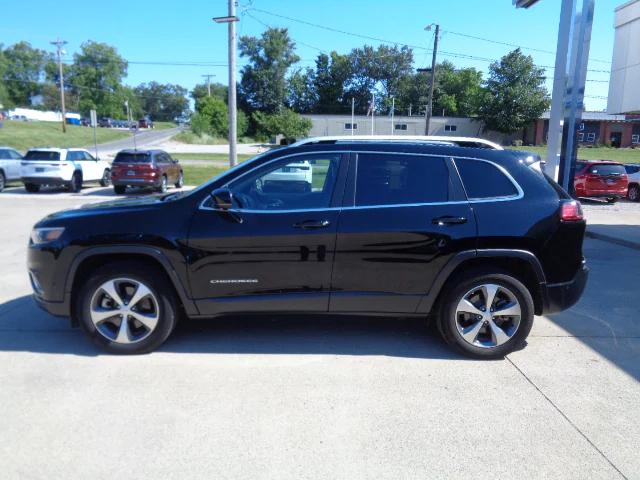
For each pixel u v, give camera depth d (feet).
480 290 14.05
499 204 13.83
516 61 232.53
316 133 245.04
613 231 38.24
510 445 10.05
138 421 10.80
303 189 14.30
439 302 14.29
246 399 11.76
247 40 293.43
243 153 174.09
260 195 14.47
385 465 9.40
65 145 191.11
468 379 12.91
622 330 16.66
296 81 307.37
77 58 374.84
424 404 11.61
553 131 40.63
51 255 13.83
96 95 379.14
